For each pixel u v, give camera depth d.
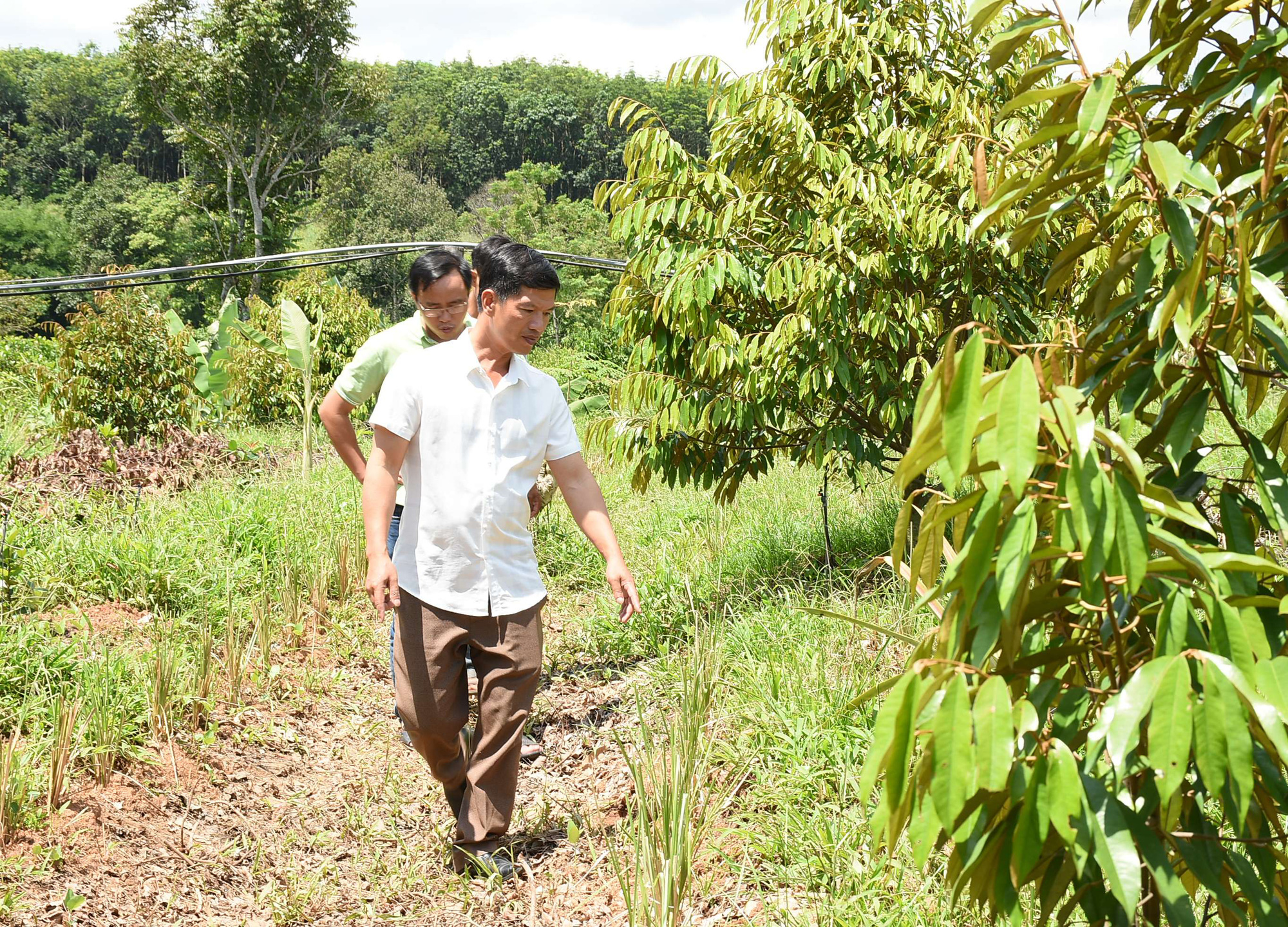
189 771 3.67
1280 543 2.57
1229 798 1.33
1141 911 1.56
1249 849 1.46
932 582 1.62
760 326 5.25
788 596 5.00
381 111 116.31
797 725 3.55
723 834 3.12
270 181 51.06
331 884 3.09
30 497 6.77
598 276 32.00
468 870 3.09
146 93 47.94
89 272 74.44
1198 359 1.43
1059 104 1.48
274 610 5.33
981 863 1.43
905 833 2.85
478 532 3.06
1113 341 1.52
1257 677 1.19
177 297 62.62
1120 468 1.25
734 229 5.20
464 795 3.20
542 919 2.91
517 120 117.38
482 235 62.03
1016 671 1.41
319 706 4.52
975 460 1.30
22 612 4.85
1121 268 1.49
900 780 1.27
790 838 3.01
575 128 122.31
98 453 8.27
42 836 3.05
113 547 5.59
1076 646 1.43
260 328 15.38
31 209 86.81
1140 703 1.20
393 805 3.63
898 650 4.07
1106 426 1.54
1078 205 1.64
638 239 5.30
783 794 3.24
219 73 46.59
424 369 3.11
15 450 9.65
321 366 14.79
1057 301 4.93
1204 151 1.47
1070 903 1.49
